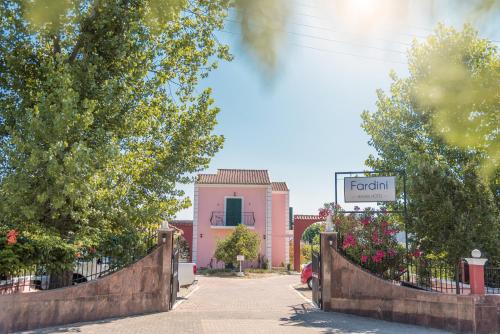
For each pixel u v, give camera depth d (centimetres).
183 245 3403
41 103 944
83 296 1032
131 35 1096
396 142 1571
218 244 2888
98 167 1011
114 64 1166
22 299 906
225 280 2417
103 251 1280
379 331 970
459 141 128
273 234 3425
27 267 1025
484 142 131
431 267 1197
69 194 917
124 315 1127
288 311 1244
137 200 1299
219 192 3362
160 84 1354
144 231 1345
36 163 878
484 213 1163
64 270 1141
